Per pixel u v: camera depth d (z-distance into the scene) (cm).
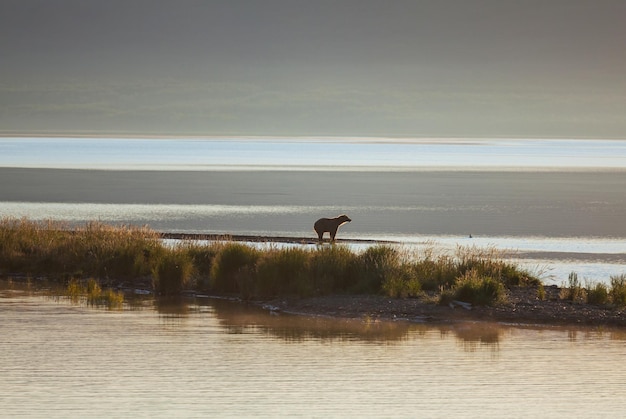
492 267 10262
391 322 8544
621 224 17675
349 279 9800
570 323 8531
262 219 17800
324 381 6625
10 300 9475
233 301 9506
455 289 9256
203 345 7612
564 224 17600
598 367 7069
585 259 12900
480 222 17800
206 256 10838
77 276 10831
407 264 10162
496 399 6269
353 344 7706
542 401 6231
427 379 6725
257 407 6044
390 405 6112
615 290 9350
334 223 14388
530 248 14088
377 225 17088
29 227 12306
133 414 5875
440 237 15388
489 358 7300
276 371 6875
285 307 9131
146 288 10250
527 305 9025
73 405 6034
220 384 6531
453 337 7988
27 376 6669
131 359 7138
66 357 7175
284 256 9794
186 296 9806
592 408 6100
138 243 11225
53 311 8900
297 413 5941
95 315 8738
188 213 18775
